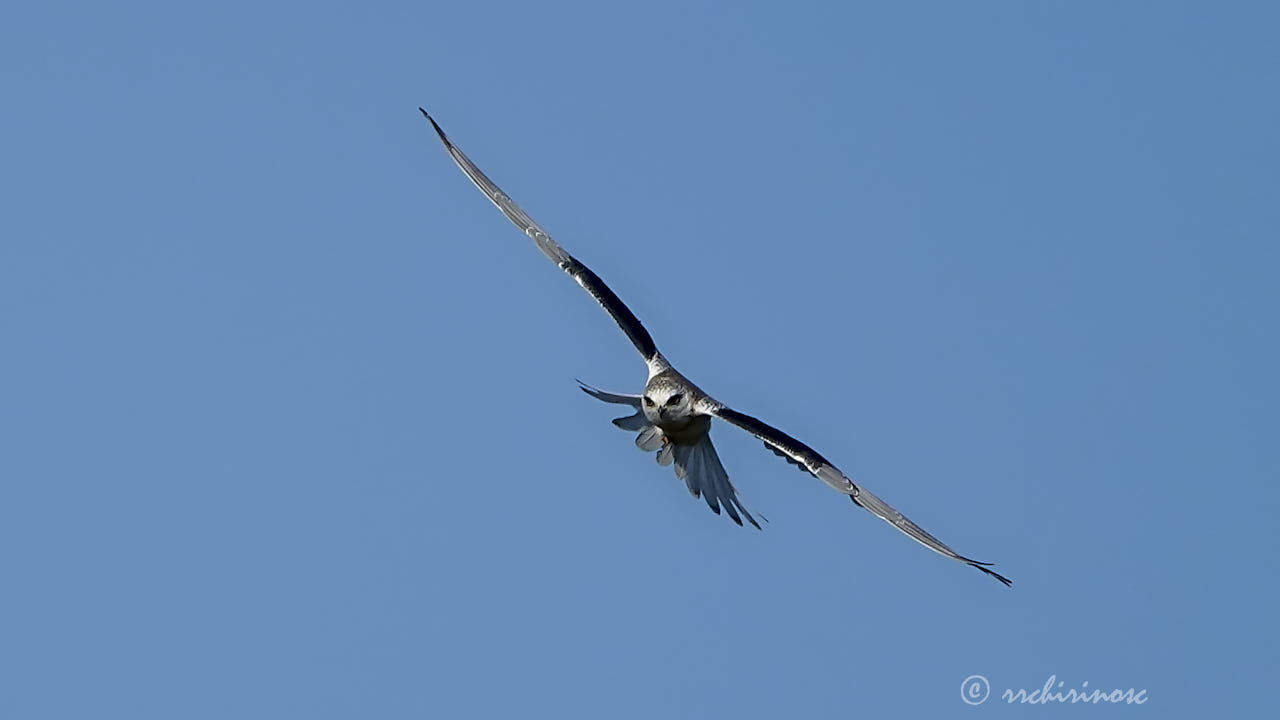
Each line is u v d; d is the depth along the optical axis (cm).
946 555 1488
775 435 1622
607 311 1764
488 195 1827
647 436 1816
